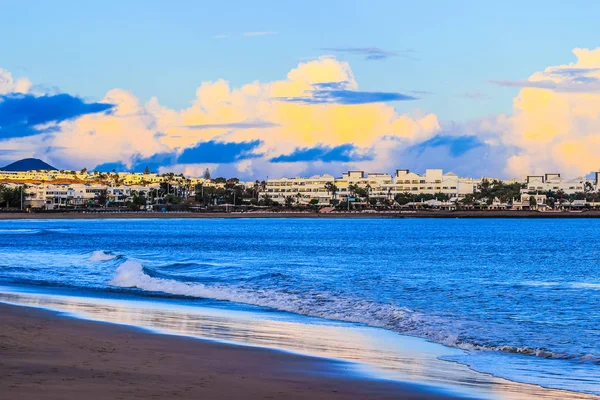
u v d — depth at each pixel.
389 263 73.88
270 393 14.98
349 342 23.34
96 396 13.55
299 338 23.77
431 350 22.31
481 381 17.59
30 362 16.97
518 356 21.58
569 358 21.31
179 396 14.05
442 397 15.50
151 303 33.69
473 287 45.94
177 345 21.00
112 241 127.00
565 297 39.84
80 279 46.69
